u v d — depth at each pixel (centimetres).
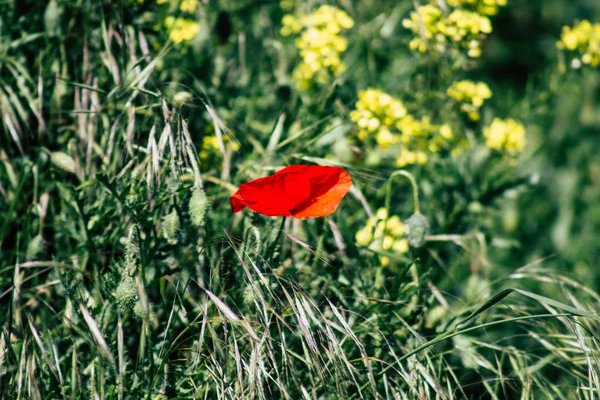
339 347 140
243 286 143
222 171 158
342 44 163
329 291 152
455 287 165
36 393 139
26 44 159
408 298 151
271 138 156
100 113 152
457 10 165
